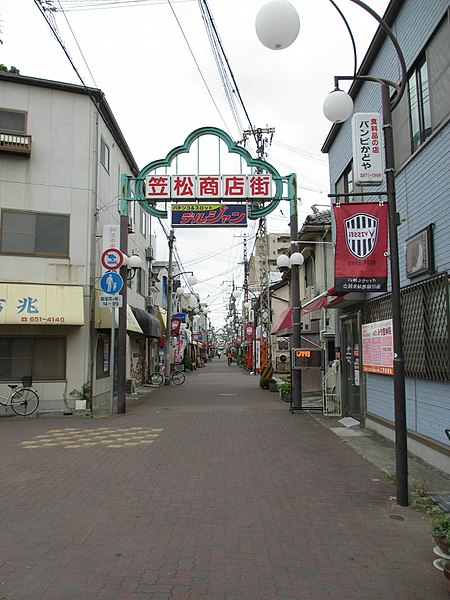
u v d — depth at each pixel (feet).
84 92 48.62
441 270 23.18
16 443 30.60
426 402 24.75
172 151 45.01
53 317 43.75
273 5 16.08
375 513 17.71
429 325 23.98
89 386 46.19
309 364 46.39
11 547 14.76
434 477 22.00
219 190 44.93
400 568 13.42
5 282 44.60
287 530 16.17
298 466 24.47
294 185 45.85
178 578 12.86
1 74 46.24
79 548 14.70
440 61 23.62
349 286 26.71
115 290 42.37
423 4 25.32
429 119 25.12
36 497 19.61
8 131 45.55
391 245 19.01
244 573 13.15
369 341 33.01
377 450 27.99
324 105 20.13
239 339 213.05
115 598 11.84
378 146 24.14
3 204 45.52
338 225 27.02
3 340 44.91
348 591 12.20
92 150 48.52
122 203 45.42
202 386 81.46
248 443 30.12
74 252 46.93
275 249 185.37
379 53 32.30
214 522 16.90
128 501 19.13
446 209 22.71
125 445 29.68
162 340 99.19
